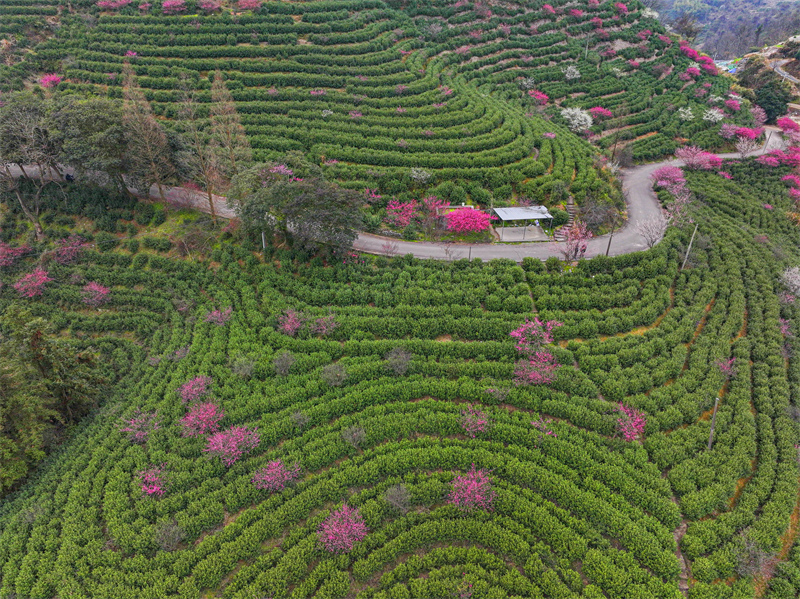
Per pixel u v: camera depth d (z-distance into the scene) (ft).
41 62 216.54
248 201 137.90
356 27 251.60
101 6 239.30
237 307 136.05
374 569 82.43
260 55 229.45
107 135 150.00
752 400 114.01
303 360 118.21
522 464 96.12
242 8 246.06
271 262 148.77
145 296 143.43
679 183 196.13
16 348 102.68
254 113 204.95
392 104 216.95
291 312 128.88
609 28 303.48
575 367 118.21
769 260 157.28
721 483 94.63
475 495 89.15
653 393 110.63
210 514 88.99
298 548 83.61
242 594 78.07
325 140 192.75
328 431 104.22
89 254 152.87
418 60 242.17
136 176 161.89
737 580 81.35
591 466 96.12
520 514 88.22
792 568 82.17
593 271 145.59
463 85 236.43
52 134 152.25
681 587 81.20
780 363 121.70
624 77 270.87
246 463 97.60
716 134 241.76
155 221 163.63
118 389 119.03
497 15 286.87
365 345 121.39
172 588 79.92
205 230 159.84
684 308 133.69
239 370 115.34
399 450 99.60
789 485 94.68
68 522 89.25
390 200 173.99
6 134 147.84
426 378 114.93
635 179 210.59
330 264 146.82
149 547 85.66
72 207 163.63
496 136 200.95
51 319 138.31
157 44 227.61
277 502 91.45
